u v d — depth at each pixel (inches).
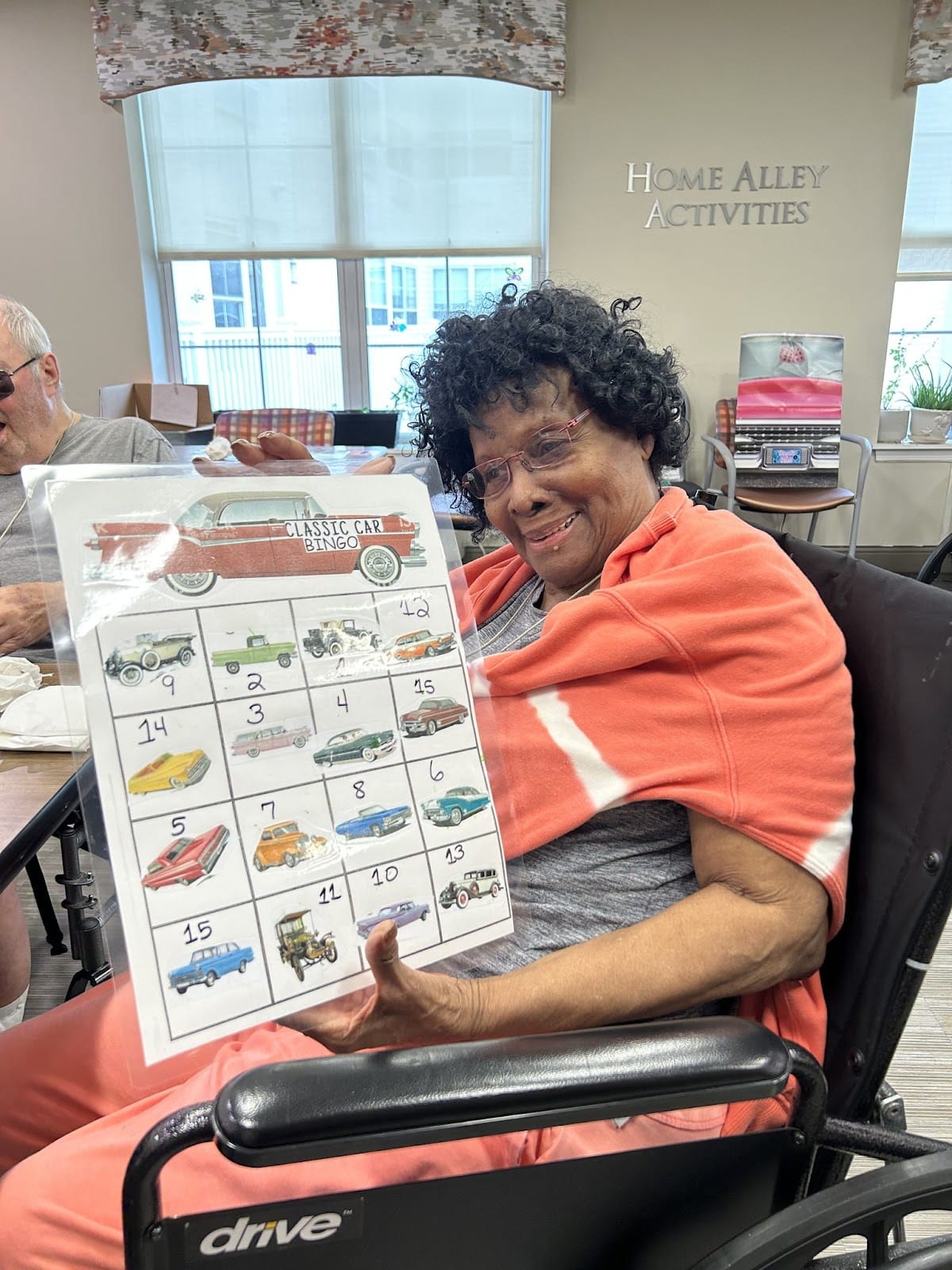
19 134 164.1
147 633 19.0
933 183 163.0
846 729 25.7
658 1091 17.2
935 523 171.9
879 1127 22.5
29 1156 27.2
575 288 36.9
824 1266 24.8
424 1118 16.1
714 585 27.0
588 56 151.7
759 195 156.8
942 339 173.6
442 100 164.4
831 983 26.5
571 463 30.5
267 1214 17.1
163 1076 18.6
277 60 153.1
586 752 27.1
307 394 186.4
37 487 19.5
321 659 20.8
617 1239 20.2
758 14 147.4
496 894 22.4
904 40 146.9
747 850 24.8
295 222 173.5
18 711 38.7
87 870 69.9
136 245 170.6
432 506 23.7
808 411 151.3
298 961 19.3
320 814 20.1
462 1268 19.3
